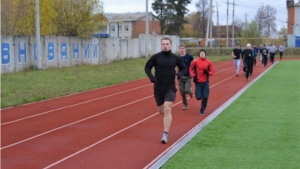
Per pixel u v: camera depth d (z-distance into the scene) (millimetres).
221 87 25922
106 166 9508
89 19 49094
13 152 10844
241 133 12469
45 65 37531
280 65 47406
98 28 51281
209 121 14359
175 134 12812
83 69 38156
